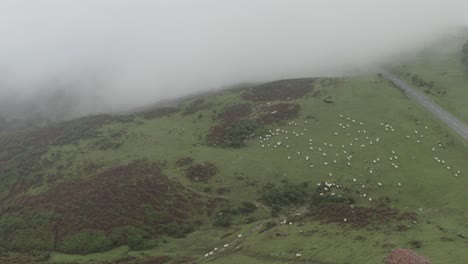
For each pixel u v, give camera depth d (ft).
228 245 249.96
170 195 325.01
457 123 407.03
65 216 316.19
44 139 521.65
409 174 316.81
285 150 380.58
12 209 349.82
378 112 431.43
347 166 342.85
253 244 239.09
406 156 344.90
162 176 356.38
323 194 310.65
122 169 378.53
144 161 395.75
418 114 418.31
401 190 297.94
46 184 386.32
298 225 253.85
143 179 348.79
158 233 285.64
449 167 317.63
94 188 346.13
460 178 298.56
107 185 346.33
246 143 405.59
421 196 284.82
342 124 413.59
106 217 304.30
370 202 291.58
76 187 359.87
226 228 284.20
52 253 283.79
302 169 348.18
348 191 310.65
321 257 201.16
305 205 304.50
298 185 328.70
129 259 257.96
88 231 294.25
